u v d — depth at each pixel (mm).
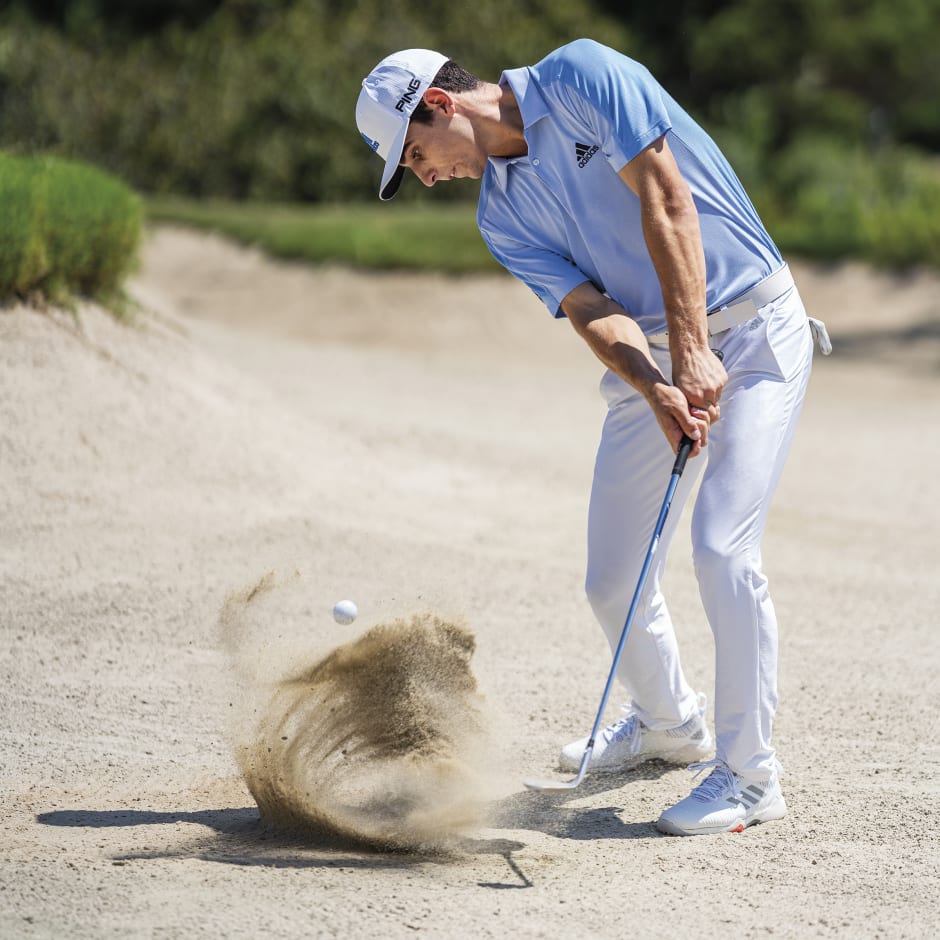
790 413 9055
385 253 45594
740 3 88875
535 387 32656
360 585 14609
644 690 10016
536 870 8266
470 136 9156
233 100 61656
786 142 84750
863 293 45719
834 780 10023
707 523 8812
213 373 20141
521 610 14352
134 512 16094
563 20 70250
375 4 65250
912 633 14289
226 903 7566
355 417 23406
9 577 14062
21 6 72188
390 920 7398
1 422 16734
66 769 9961
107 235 19344
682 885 8023
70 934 7098
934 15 93750
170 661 12312
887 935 7359
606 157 8711
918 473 23828
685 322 8484
